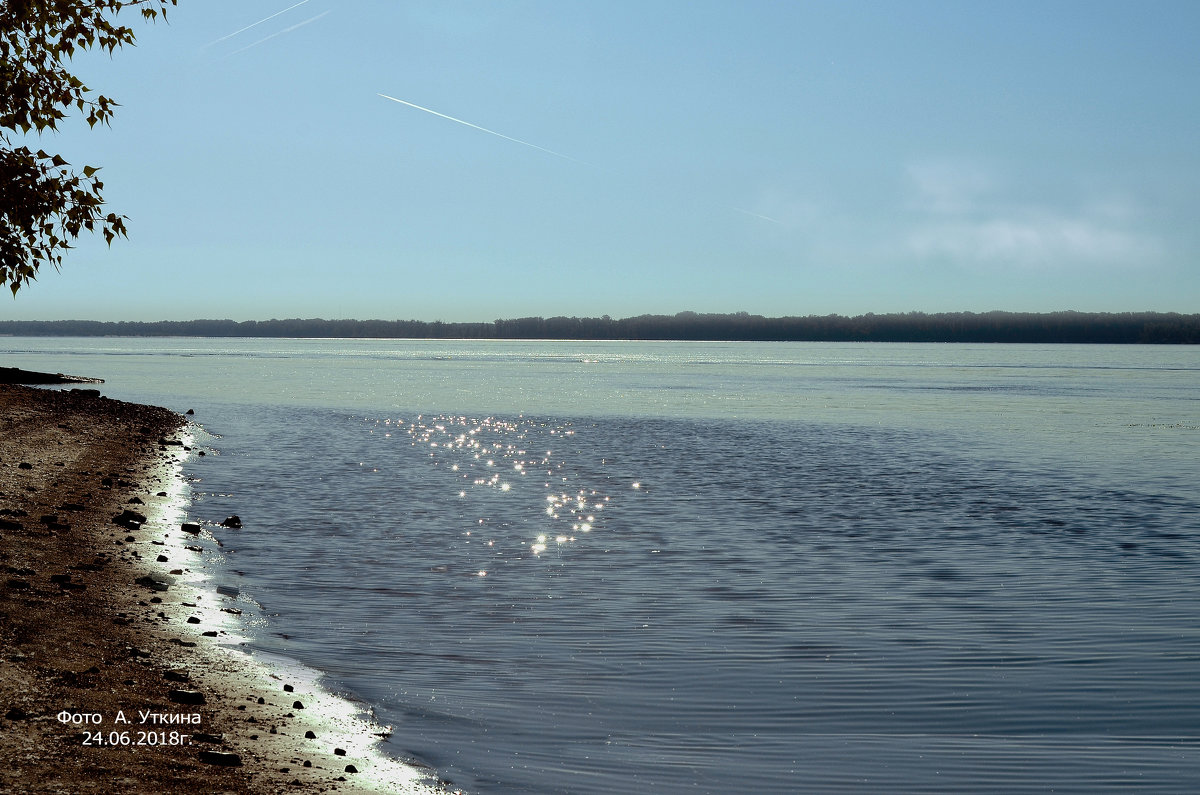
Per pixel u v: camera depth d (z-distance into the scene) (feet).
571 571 67.41
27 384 294.05
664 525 87.66
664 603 58.59
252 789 29.66
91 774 28.66
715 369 625.82
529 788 32.65
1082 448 167.94
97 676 38.45
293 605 55.93
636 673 45.11
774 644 50.11
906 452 159.12
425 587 61.57
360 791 30.86
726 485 116.47
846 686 43.83
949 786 34.04
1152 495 112.16
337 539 77.30
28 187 39.37
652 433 190.49
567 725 38.55
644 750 36.42
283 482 110.93
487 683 43.19
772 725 39.24
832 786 33.91
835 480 122.62
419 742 36.09
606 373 540.93
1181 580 66.59
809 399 310.65
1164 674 45.88
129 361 628.69
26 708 33.40
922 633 52.54
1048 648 49.93
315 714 38.04
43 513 74.13
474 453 150.10
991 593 62.28
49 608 47.67
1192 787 34.22
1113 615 56.75
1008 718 40.45
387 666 45.14
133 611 50.31
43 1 39.91
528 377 476.54
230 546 72.79
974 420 229.45
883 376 517.55
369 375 470.80
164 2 41.93
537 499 102.78
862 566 70.59
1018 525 90.02
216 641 47.09
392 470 126.00
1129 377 520.83
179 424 178.50
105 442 133.39
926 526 88.79
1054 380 475.72
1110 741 38.06
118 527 74.13
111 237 41.42
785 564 71.00
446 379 440.45
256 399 275.80
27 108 40.04
